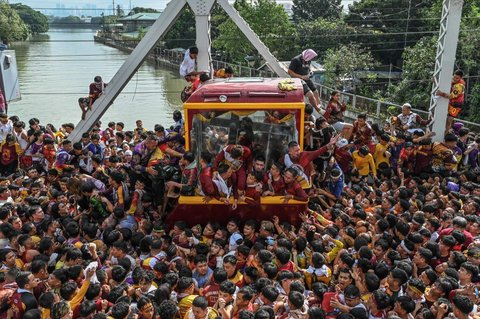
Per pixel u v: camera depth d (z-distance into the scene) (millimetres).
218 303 5953
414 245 7398
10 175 12570
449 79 12305
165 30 13148
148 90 44719
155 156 9570
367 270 6492
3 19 56062
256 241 7863
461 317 5508
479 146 12398
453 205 8984
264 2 41406
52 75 46438
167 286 6090
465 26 26828
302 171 8516
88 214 9234
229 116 8461
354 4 47500
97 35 106375
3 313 6109
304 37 42062
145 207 9375
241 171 8461
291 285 5965
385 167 11500
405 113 13219
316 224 8461
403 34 40750
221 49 49781
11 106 34781
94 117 13758
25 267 7312
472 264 6418
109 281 6812
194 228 8594
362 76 36000
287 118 8430
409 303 5641
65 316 5523
